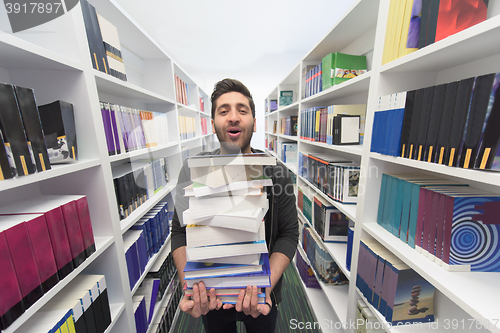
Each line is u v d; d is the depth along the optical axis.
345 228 1.22
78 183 0.70
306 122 1.57
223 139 0.63
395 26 0.64
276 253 0.69
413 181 0.65
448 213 0.51
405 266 0.66
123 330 0.83
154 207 1.21
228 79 0.63
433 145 0.53
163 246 1.21
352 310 0.94
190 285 0.49
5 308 0.40
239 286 0.48
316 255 1.37
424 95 0.54
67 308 0.56
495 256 0.52
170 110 1.45
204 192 0.42
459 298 0.44
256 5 2.10
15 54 0.48
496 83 0.38
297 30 2.52
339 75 1.12
